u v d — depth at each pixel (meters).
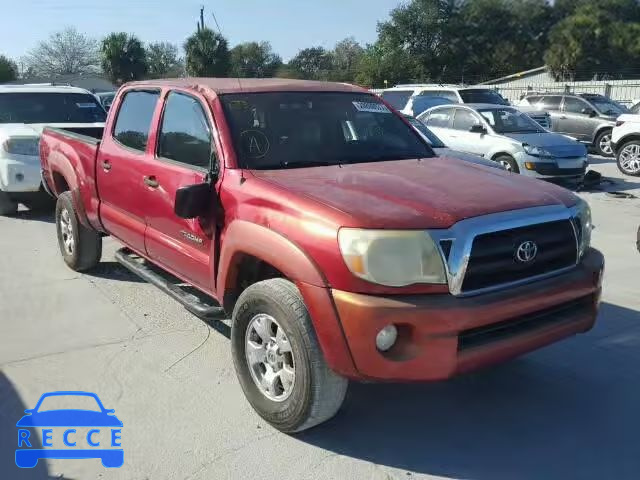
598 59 48.75
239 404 3.92
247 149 4.04
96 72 63.97
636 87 30.34
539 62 56.44
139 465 3.33
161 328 5.09
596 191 12.06
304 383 3.33
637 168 14.16
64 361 4.50
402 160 4.44
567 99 18.80
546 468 3.30
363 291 3.08
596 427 3.69
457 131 12.77
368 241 3.05
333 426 3.69
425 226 3.11
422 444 3.52
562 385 4.18
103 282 6.20
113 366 4.43
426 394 4.07
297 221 3.31
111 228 5.48
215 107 4.20
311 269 3.19
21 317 5.31
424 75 54.97
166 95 4.72
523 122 12.81
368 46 56.78
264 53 56.81
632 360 4.52
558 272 3.52
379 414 3.83
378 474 3.25
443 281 3.10
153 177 4.61
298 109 4.49
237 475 3.24
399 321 3.04
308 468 3.30
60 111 10.19
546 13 57.31
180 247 4.43
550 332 3.45
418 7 54.22
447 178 3.85
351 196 3.40
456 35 54.91
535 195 3.59
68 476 3.25
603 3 57.69
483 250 3.19
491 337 3.24
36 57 63.78
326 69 69.56
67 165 6.06
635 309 5.48
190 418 3.77
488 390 4.12
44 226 8.75
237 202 3.74
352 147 4.50
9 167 8.85
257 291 3.51
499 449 3.47
